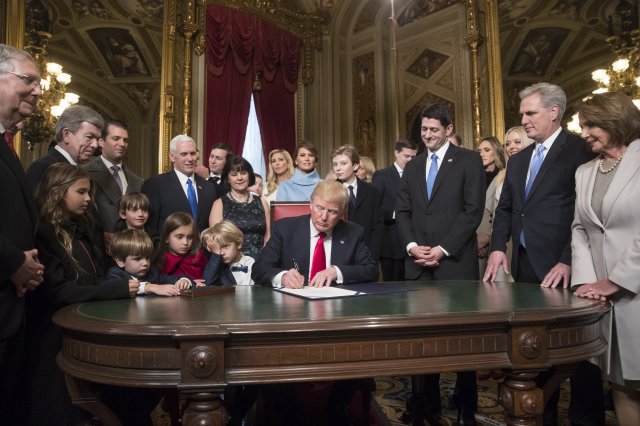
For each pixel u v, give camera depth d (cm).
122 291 195
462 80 860
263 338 137
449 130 310
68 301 188
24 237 179
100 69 1288
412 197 312
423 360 146
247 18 882
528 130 260
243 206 349
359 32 1016
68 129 273
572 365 179
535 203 255
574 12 1070
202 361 131
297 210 338
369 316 146
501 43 1155
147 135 1417
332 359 141
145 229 335
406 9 962
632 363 196
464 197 295
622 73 767
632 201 200
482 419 293
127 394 202
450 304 171
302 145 415
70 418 196
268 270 239
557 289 217
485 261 398
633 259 190
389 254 447
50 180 208
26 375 194
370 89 985
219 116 848
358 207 385
